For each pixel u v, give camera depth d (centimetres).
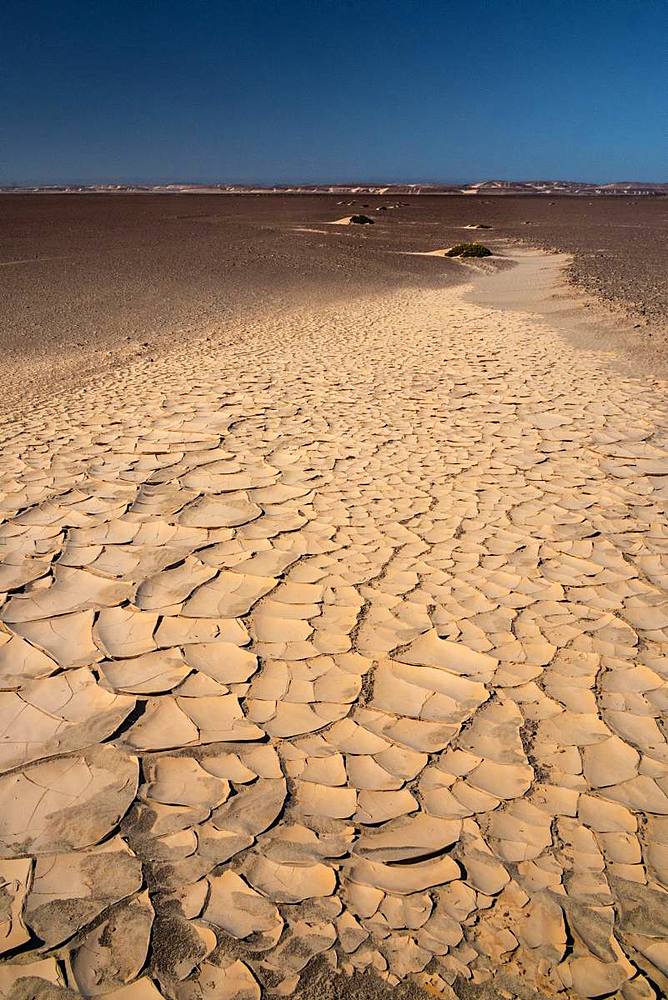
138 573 402
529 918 205
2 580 396
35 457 606
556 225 4875
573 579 395
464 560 414
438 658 325
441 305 1591
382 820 239
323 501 500
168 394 826
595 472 553
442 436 643
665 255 2789
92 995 185
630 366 915
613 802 248
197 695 301
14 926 202
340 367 944
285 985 187
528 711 292
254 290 1802
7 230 3297
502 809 244
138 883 216
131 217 4506
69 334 1261
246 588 385
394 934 200
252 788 253
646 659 325
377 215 5694
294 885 215
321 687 306
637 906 209
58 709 294
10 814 242
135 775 259
